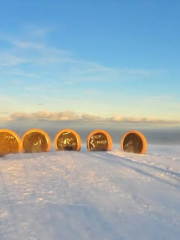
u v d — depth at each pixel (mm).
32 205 7070
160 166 12930
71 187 8945
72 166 12320
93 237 5320
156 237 5398
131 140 18812
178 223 6145
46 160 13609
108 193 8375
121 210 6887
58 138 18594
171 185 9555
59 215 6418
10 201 7359
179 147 27406
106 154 16000
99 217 6359
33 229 5617
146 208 7105
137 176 10789
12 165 12289
